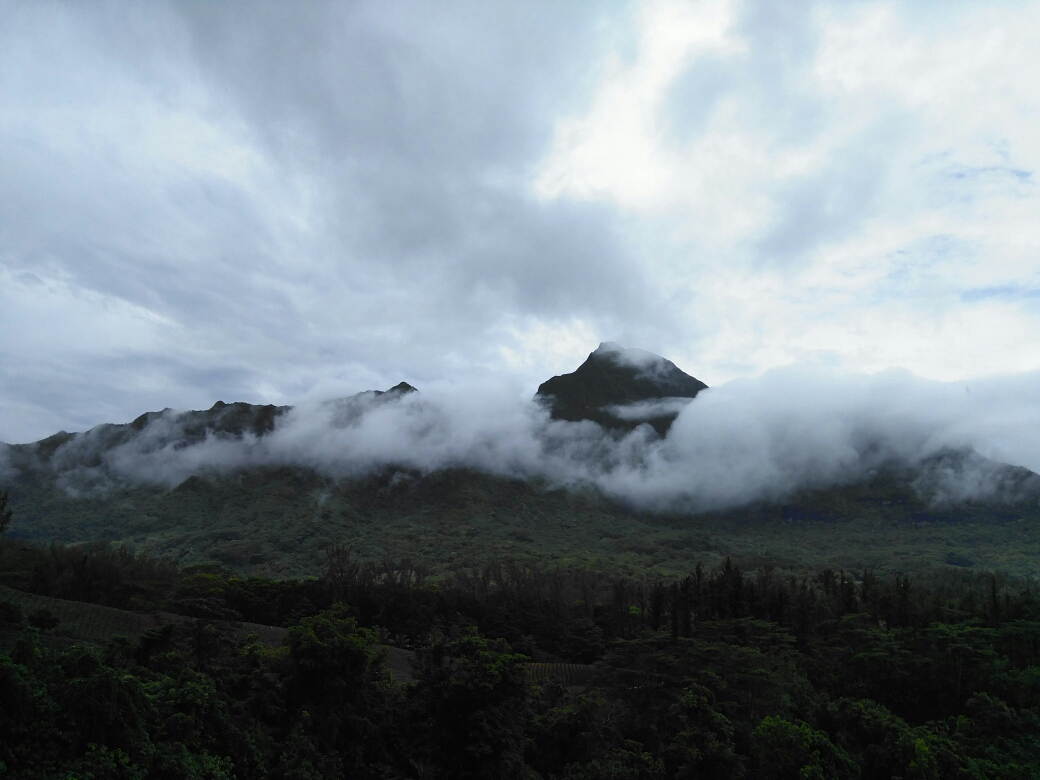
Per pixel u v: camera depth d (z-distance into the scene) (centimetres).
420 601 10656
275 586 10156
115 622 6669
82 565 9225
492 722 3747
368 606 10156
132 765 2616
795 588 11656
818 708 5344
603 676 6106
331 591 10281
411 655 8244
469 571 19162
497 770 3662
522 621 10356
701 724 4625
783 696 5375
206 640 4578
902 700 6278
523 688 4006
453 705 3803
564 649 9706
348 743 3769
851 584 10488
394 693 4378
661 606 9806
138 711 2914
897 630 7394
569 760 4522
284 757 3300
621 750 4353
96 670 2842
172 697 3192
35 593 8238
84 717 2595
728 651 6012
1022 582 16012
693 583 10256
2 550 9850
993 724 5138
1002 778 4438
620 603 10538
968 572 17100
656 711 5322
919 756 4466
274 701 3697
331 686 3741
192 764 2855
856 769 4450
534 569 16388
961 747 4809
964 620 8238
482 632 9988
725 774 4181
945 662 6397
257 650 4434
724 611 8881
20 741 2416
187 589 9600
